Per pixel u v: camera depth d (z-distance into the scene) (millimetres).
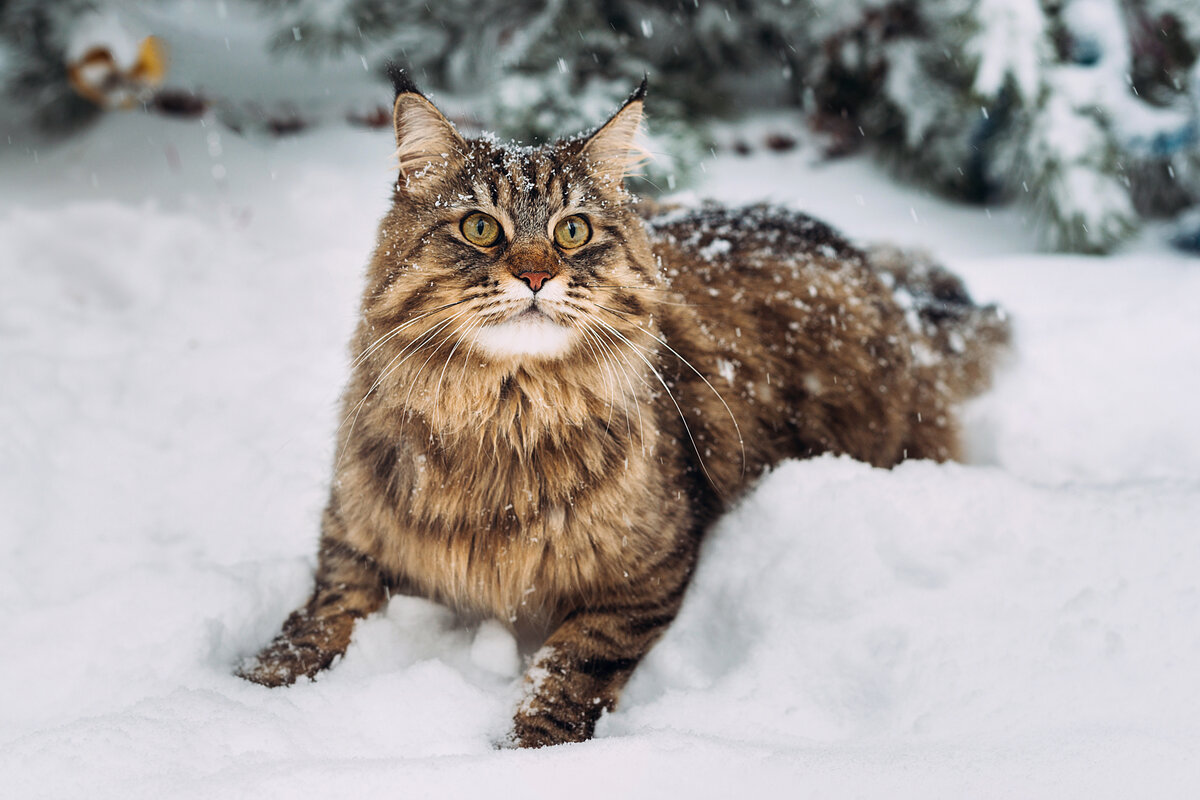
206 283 6191
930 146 8875
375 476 2986
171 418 4555
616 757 2215
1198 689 2514
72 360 4898
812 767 2195
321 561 3201
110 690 2668
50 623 2939
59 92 8859
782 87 10273
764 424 3779
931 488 3367
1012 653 2658
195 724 2316
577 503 2924
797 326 3896
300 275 6238
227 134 8953
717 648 3037
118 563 3436
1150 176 8469
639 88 3176
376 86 10430
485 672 2949
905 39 8750
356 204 7805
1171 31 8070
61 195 7676
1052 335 5516
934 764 2211
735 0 9391
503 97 7676
